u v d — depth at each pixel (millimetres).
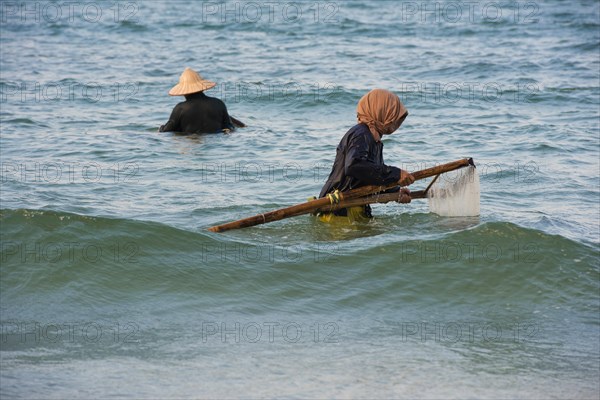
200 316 22594
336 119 47750
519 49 70562
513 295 23828
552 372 20000
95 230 25406
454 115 47844
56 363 19828
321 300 23625
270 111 49844
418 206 30109
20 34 81938
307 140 42156
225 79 58438
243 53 69875
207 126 43531
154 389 18719
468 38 77062
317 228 27734
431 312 23141
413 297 23766
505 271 24594
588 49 70125
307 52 70062
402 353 20781
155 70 62688
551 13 91500
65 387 18641
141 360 20141
